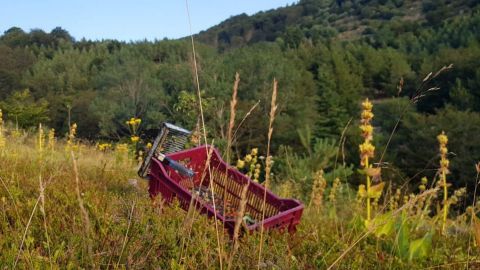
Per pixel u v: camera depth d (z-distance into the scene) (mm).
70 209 3676
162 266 2883
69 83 85375
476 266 3264
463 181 31078
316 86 70500
